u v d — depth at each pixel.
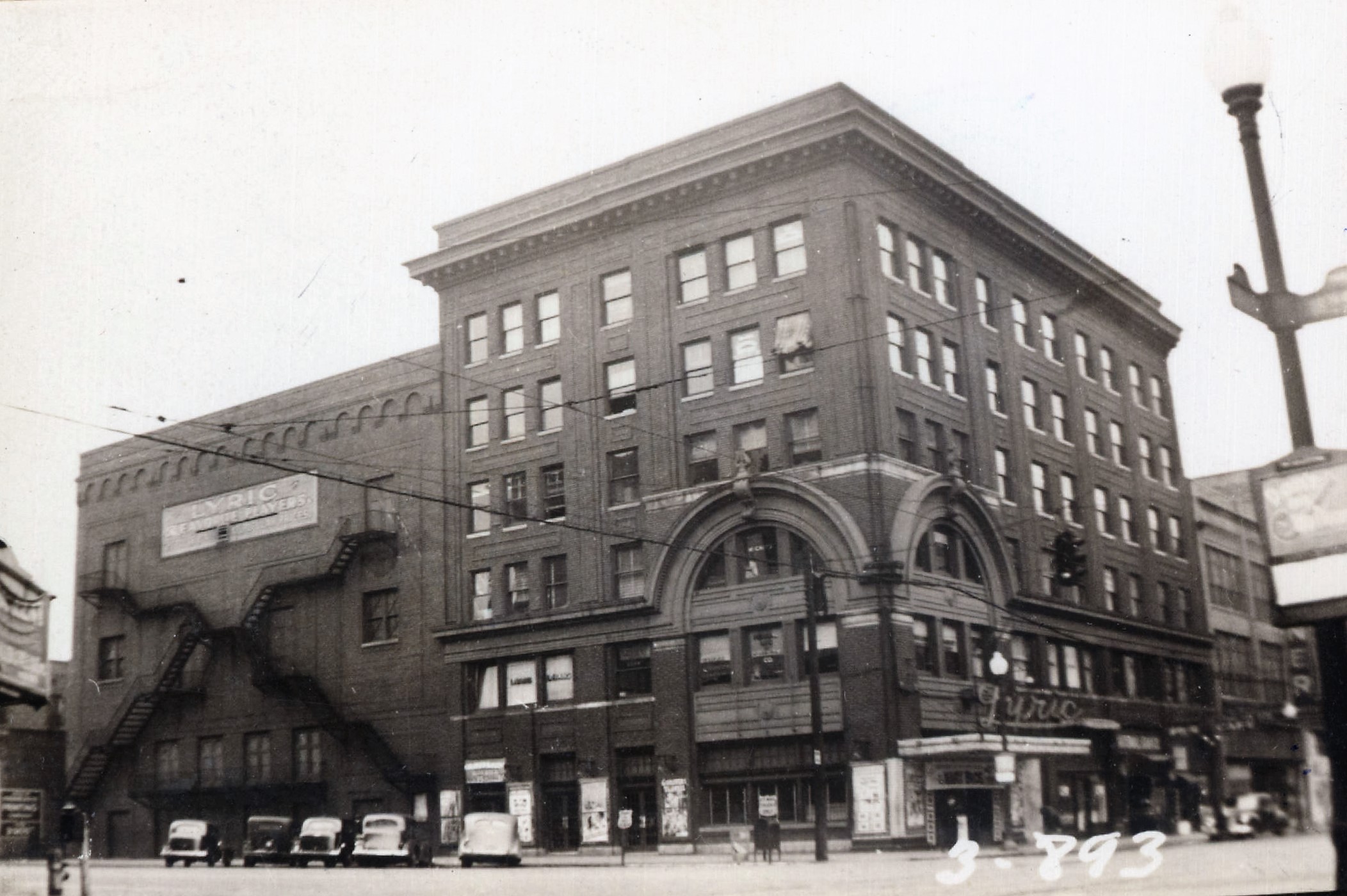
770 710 45.72
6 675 20.41
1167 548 55.06
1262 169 11.59
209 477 64.94
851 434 45.09
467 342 56.59
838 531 44.97
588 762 50.19
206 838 53.03
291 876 37.59
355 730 57.44
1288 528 10.89
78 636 67.56
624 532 50.44
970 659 47.16
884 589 43.97
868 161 47.09
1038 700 47.75
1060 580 49.06
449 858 52.66
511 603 53.72
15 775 63.12
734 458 47.78
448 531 56.00
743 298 48.22
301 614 60.62
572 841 50.62
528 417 54.03
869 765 43.00
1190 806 51.16
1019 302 53.66
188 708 63.66
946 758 44.25
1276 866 27.36
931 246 49.66
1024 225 53.56
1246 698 51.94
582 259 53.09
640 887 28.50
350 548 58.62
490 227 55.81
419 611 56.56
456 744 54.12
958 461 48.31
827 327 46.06
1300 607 10.80
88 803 65.06
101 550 68.25
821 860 38.50
